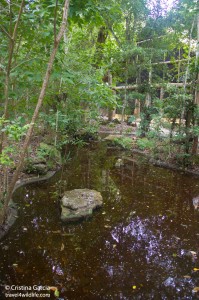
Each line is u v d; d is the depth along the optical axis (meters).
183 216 3.52
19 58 3.10
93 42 9.67
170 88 6.20
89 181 4.82
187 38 8.86
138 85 8.88
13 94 2.71
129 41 8.96
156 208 3.75
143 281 2.17
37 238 2.75
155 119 6.74
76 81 3.81
